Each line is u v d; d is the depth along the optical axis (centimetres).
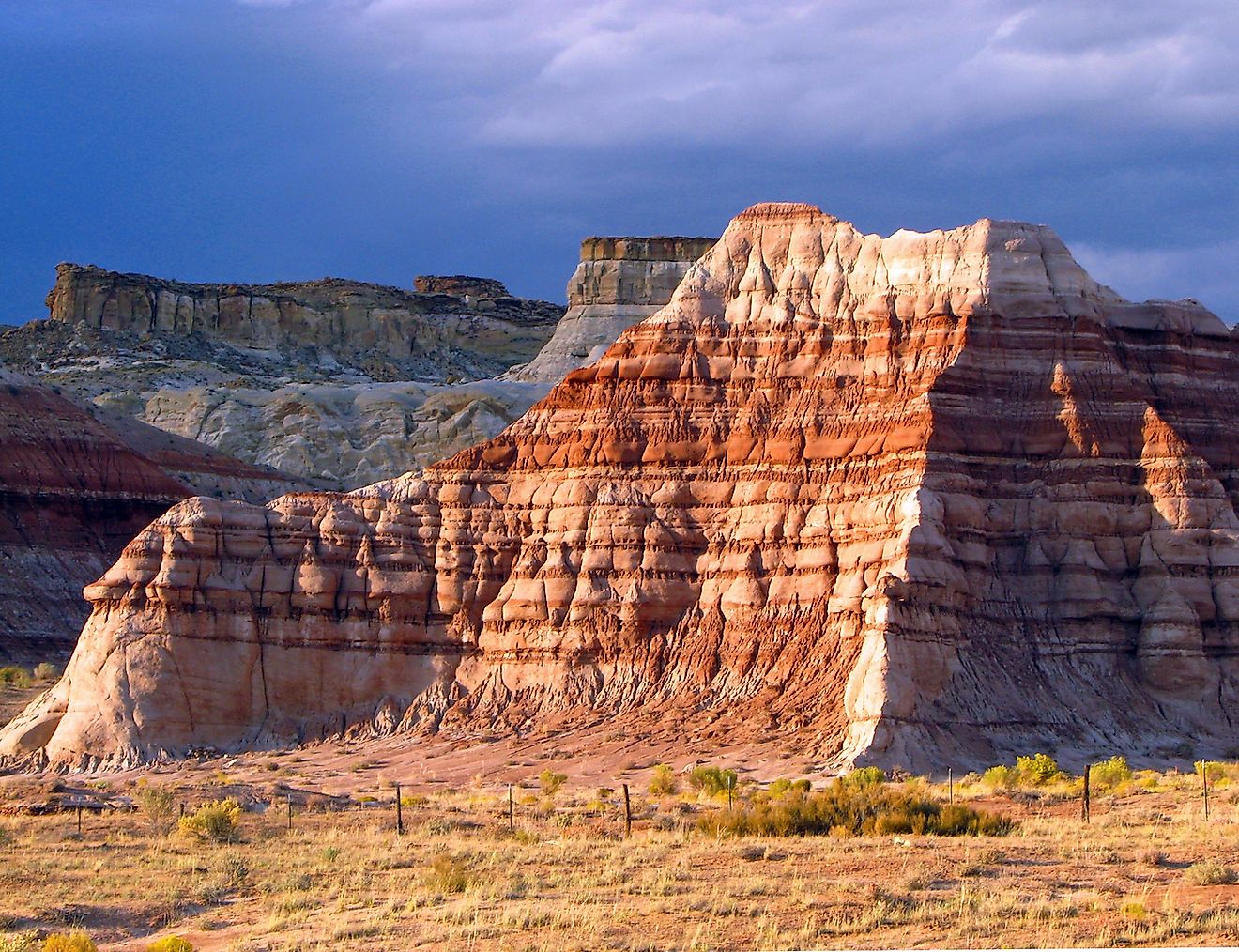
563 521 13325
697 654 12631
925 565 11931
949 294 13125
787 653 12356
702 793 10238
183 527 13438
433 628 13338
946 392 12738
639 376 13612
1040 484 12706
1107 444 12794
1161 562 12494
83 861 8125
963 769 11106
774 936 6066
